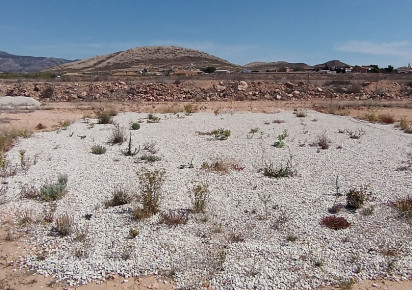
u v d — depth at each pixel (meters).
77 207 8.16
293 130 17.44
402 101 33.53
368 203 8.20
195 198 8.09
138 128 17.81
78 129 17.98
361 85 39.62
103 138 15.61
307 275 5.69
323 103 31.25
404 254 6.20
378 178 9.93
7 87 37.81
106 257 6.20
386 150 13.18
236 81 38.88
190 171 10.68
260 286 5.43
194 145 14.13
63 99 35.22
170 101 34.00
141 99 34.69
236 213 7.76
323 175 10.28
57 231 7.12
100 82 39.28
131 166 11.27
